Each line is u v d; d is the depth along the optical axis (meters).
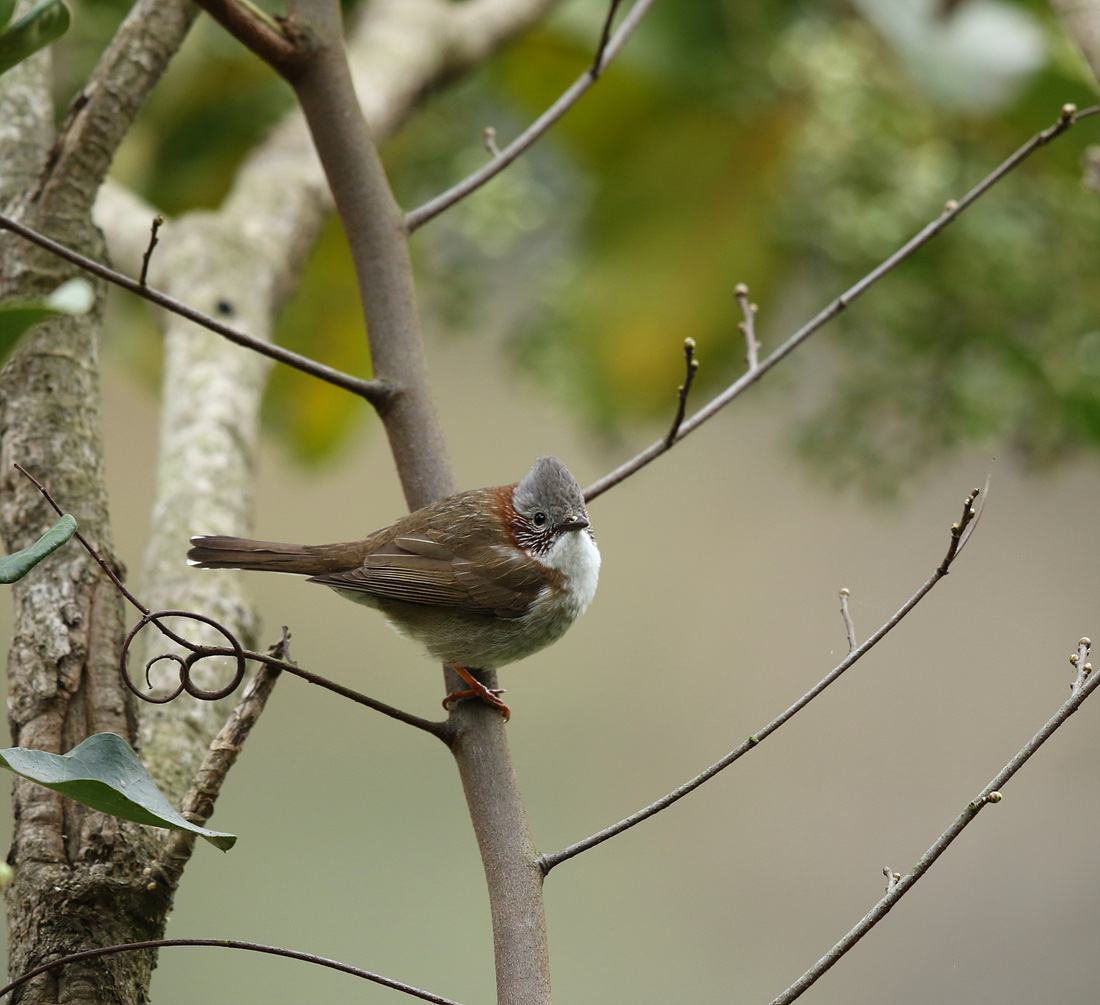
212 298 8.28
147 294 5.02
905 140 10.49
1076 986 9.82
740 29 10.81
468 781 5.14
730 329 10.97
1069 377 9.41
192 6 7.10
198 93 11.17
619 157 11.34
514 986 4.55
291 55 6.34
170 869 5.06
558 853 4.86
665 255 10.88
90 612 5.64
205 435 7.59
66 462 6.07
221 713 6.31
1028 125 9.72
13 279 6.45
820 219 10.50
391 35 10.20
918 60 9.37
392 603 7.59
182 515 7.22
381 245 6.34
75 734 5.32
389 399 6.07
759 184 10.78
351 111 6.45
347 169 6.41
